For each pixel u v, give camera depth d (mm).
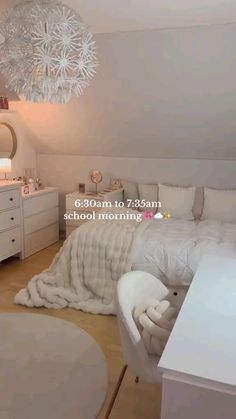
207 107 3217
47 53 1552
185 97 3156
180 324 1181
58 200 4383
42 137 4309
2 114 3893
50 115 3881
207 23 2424
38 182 4172
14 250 3518
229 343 1075
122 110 3510
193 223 3213
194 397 934
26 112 3945
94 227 2871
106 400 1754
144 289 1619
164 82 3045
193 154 3906
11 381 1855
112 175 4363
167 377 948
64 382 1859
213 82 2928
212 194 3666
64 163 4559
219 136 3553
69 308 2689
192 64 2795
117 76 3109
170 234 2775
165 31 2570
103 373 1941
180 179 4066
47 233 4121
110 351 2174
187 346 1054
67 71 1684
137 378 1898
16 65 1622
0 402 1710
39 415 1639
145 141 3891
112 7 2193
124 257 2637
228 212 3521
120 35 2689
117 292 1407
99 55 2922
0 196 3215
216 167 3887
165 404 968
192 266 2436
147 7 2186
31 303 2684
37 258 3744
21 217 3582
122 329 1354
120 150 4160
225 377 918
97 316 2584
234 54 2617
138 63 2912
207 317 1230
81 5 2160
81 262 2781
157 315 1475
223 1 2078
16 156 4195
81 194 4094
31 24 1533
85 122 3832
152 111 3426
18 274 3299
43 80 1619
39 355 2080
